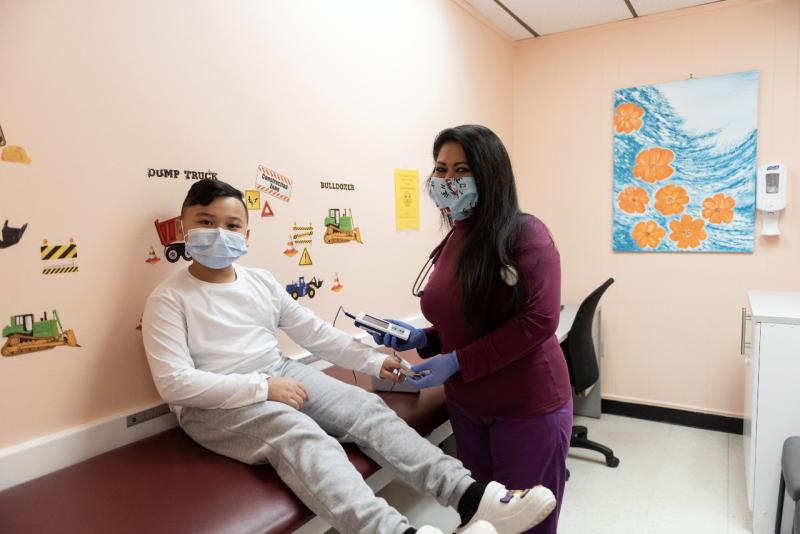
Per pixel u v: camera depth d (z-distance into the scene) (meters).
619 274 3.15
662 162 2.93
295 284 1.77
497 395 1.31
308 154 1.80
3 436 1.08
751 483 1.97
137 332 1.32
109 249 1.25
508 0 2.69
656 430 3.00
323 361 1.90
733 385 2.89
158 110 1.33
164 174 1.35
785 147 2.65
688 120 2.84
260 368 1.37
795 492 1.40
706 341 2.94
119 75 1.25
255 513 0.99
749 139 2.71
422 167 2.44
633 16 2.91
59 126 1.14
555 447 1.32
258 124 1.61
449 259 1.40
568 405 1.37
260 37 1.61
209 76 1.46
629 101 2.99
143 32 1.29
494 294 1.29
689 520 2.11
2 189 1.05
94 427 1.22
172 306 1.23
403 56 2.29
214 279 1.34
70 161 1.16
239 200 1.31
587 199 3.20
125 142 1.26
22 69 1.07
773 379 1.88
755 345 1.90
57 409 1.17
